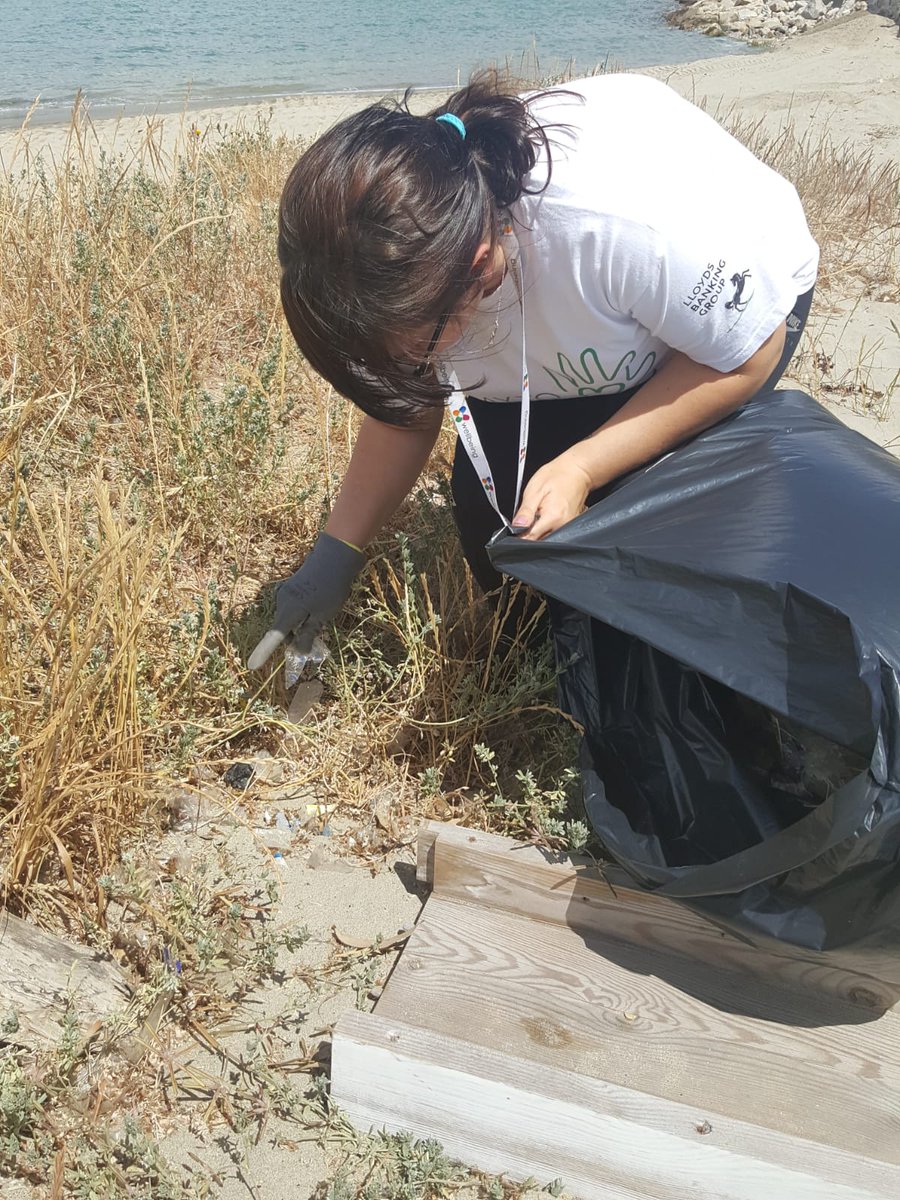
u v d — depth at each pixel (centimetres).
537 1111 157
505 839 200
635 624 174
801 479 194
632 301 184
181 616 225
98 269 351
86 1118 162
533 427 225
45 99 1147
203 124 939
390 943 198
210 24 1709
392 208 149
